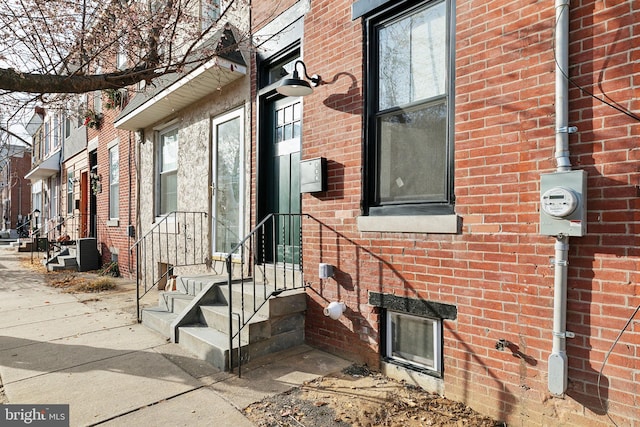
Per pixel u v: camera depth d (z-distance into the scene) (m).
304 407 3.08
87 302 6.64
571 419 2.61
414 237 3.47
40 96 4.16
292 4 4.81
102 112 10.90
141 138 8.59
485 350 3.02
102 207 10.87
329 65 4.29
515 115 2.89
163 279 7.77
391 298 3.63
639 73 2.39
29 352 4.20
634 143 2.40
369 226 3.79
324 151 4.30
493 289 2.98
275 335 4.21
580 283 2.58
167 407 3.05
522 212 2.83
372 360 3.80
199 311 4.70
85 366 3.82
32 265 11.85
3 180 20.23
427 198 3.54
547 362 2.71
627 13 2.45
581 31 2.61
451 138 3.31
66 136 15.23
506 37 2.95
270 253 5.24
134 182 8.98
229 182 6.07
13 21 3.58
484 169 3.04
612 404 2.46
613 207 2.46
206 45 4.88
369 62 3.96
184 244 6.99
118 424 2.80
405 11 3.73
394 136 3.82
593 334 2.53
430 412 3.04
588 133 2.56
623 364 2.42
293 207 4.95
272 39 5.05
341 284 4.08
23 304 6.50
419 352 3.56
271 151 5.32
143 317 5.26
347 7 4.12
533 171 2.79
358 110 3.98
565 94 2.62
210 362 3.90
